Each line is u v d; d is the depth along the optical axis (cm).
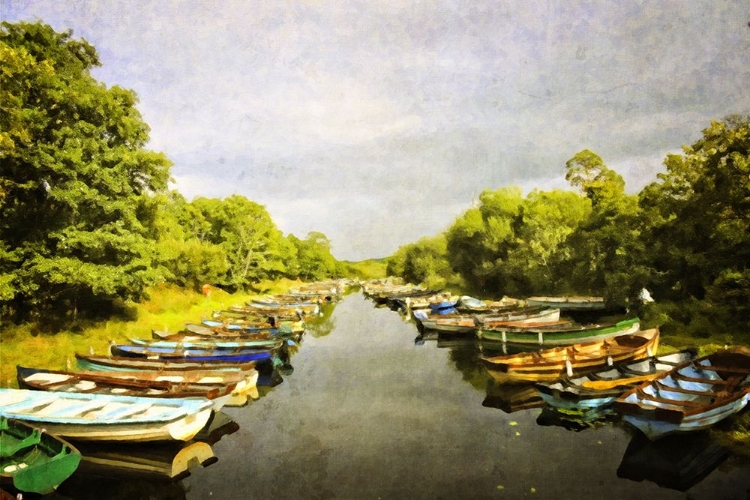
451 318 2144
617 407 757
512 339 1672
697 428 731
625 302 2023
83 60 1834
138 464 796
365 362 1599
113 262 1792
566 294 2805
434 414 1020
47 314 1716
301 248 7994
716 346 1246
